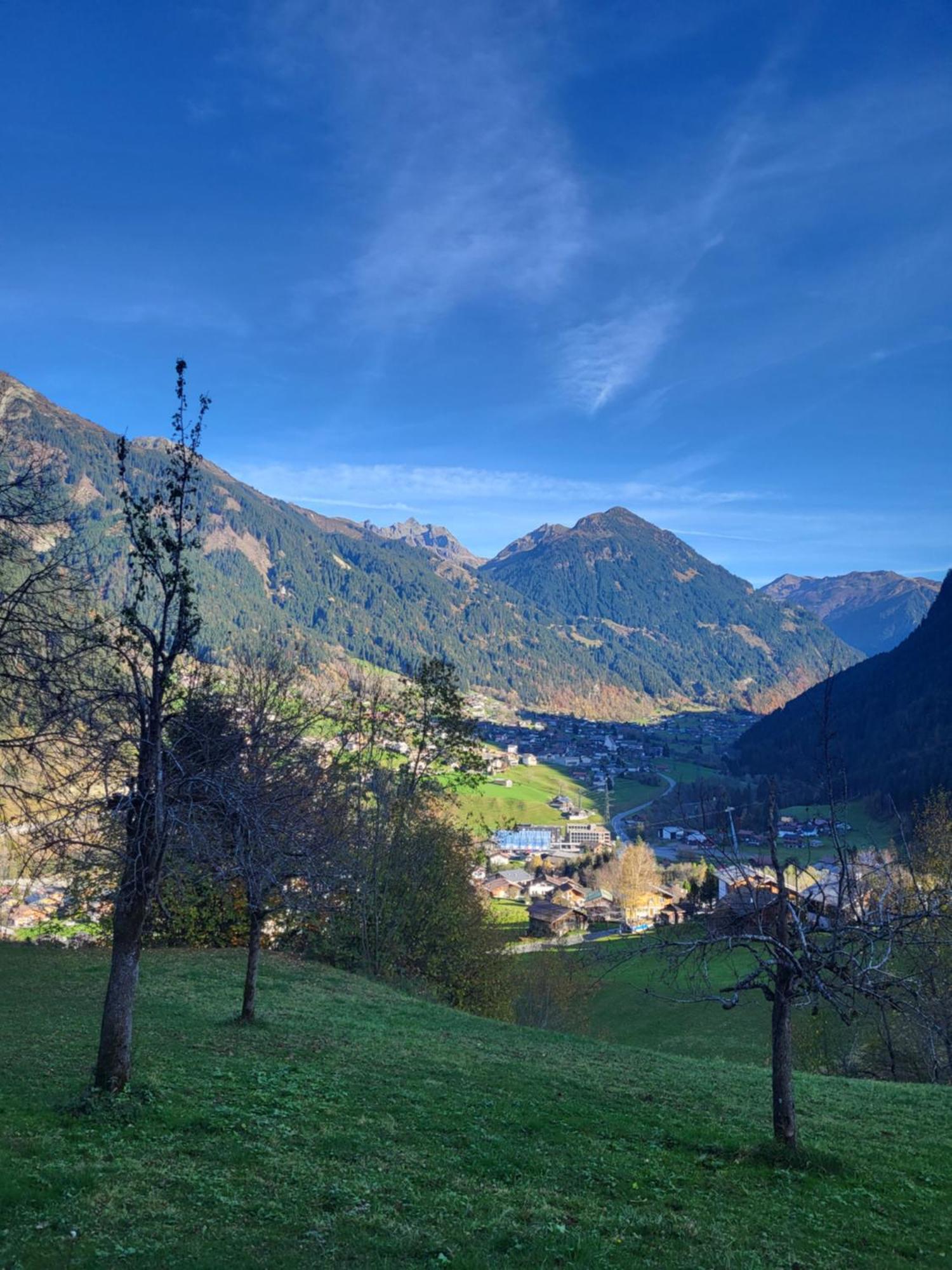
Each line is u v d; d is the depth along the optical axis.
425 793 39.69
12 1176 10.05
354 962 36.44
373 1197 11.00
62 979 26.11
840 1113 19.22
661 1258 10.11
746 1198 12.71
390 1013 26.23
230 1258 8.82
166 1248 8.90
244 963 31.30
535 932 96.06
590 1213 11.33
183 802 14.43
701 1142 15.17
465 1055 21.14
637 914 102.06
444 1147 13.45
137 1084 13.94
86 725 13.35
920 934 18.84
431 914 38.09
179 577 13.91
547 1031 27.53
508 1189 11.91
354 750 32.47
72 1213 9.46
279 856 17.56
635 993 63.06
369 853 35.22
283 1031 21.20
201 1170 11.22
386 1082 17.22
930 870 32.09
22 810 15.02
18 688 15.08
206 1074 15.98
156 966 29.56
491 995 39.50
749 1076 22.86
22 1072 14.92
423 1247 9.62
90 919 37.00
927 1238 11.86
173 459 14.08
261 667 27.17
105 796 14.09
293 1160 12.03
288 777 18.48
